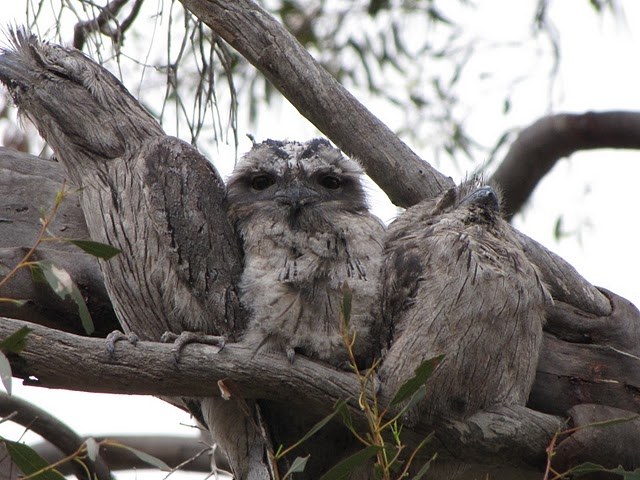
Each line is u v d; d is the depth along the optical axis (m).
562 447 8.44
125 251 8.82
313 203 8.97
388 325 8.48
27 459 6.10
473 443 8.31
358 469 8.70
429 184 10.07
